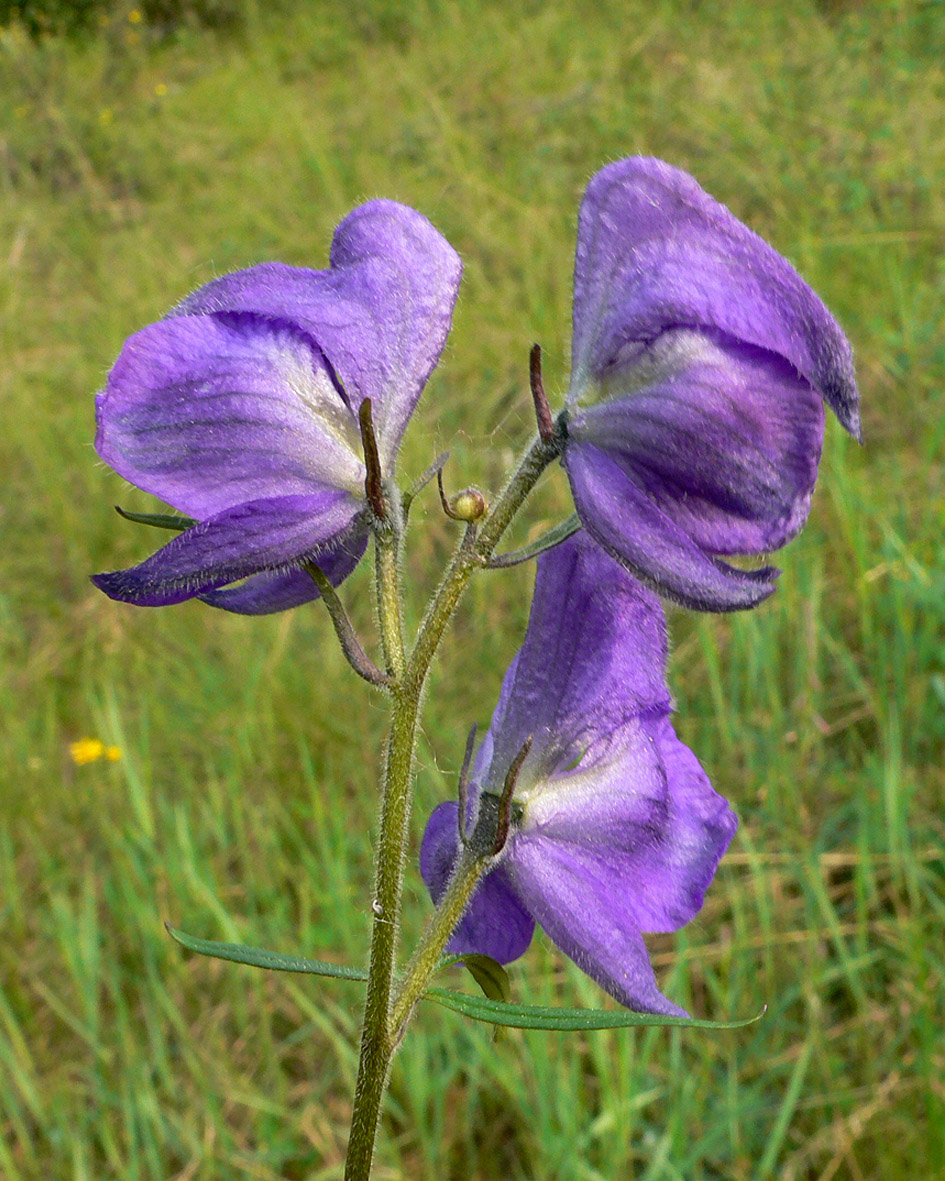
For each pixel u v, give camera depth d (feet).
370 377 0.43
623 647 0.47
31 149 2.89
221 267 2.18
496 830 0.45
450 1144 0.92
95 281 2.29
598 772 0.47
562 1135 0.86
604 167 0.42
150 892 1.09
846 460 1.40
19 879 1.20
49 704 1.36
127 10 3.60
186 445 0.42
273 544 0.42
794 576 1.24
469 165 2.21
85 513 1.69
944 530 1.28
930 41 2.40
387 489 0.43
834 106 2.18
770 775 1.08
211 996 1.06
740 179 2.05
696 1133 0.89
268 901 1.09
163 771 1.28
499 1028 0.49
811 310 0.40
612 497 0.41
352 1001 1.01
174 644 1.45
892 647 1.20
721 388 0.40
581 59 2.67
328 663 1.33
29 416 1.85
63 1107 0.97
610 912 0.46
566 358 0.43
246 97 3.03
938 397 1.47
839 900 1.03
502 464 1.52
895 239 1.74
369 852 1.12
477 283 1.83
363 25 3.35
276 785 1.22
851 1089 0.90
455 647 1.34
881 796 1.06
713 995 0.98
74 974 1.01
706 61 2.46
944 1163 0.82
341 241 0.44
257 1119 0.97
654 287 0.41
